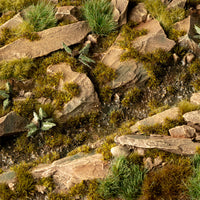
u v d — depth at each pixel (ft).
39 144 0.58
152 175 0.54
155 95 0.60
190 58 0.61
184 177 0.53
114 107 0.60
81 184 0.55
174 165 0.54
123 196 0.53
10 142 0.58
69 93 0.59
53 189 0.55
